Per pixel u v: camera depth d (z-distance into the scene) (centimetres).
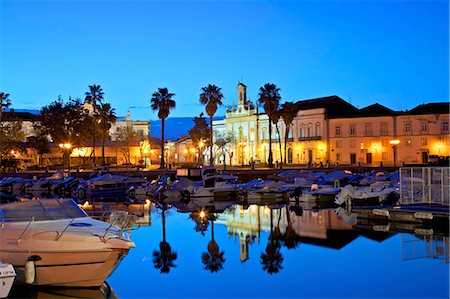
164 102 8650
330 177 5866
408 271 1984
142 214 3866
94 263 1680
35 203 1986
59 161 10856
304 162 10600
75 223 1820
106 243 1684
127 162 11362
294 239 2661
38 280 1666
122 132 12744
